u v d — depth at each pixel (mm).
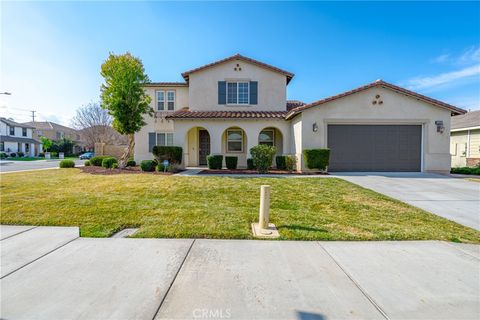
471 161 18719
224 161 18422
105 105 14648
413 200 7527
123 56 14438
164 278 3150
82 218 5508
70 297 2758
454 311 2574
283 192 8227
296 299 2746
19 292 2854
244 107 18094
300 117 13961
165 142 19312
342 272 3334
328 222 5434
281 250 4027
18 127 50531
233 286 2982
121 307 2594
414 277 3225
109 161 16156
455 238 4598
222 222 5285
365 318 2467
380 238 4566
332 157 13859
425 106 13641
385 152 13789
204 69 18047
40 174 12883
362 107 13656
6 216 5605
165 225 5078
